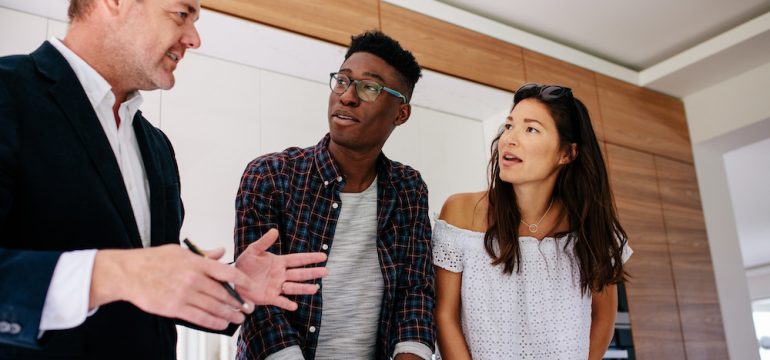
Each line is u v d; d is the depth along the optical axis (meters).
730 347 4.26
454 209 1.70
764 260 11.94
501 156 1.63
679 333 4.00
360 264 1.45
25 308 0.73
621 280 1.68
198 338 2.59
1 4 2.47
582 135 1.68
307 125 3.18
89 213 0.93
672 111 4.56
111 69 1.05
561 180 1.70
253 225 1.37
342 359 1.39
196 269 0.79
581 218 1.66
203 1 2.64
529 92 1.67
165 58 1.06
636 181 4.14
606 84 4.18
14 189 0.87
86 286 0.75
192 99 2.86
